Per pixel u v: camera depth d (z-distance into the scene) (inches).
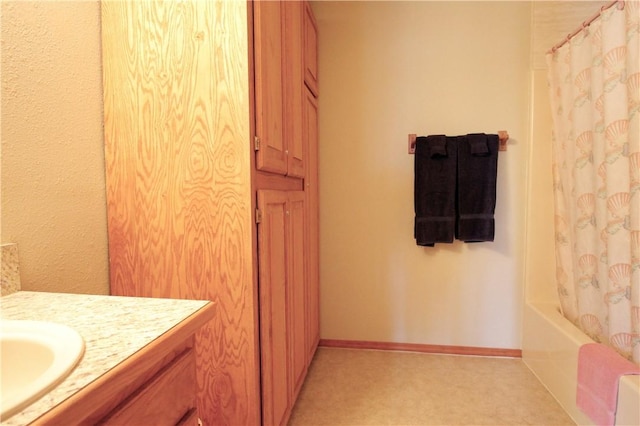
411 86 76.3
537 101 71.3
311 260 69.8
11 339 20.1
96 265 40.0
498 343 76.5
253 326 38.4
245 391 38.9
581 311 58.2
